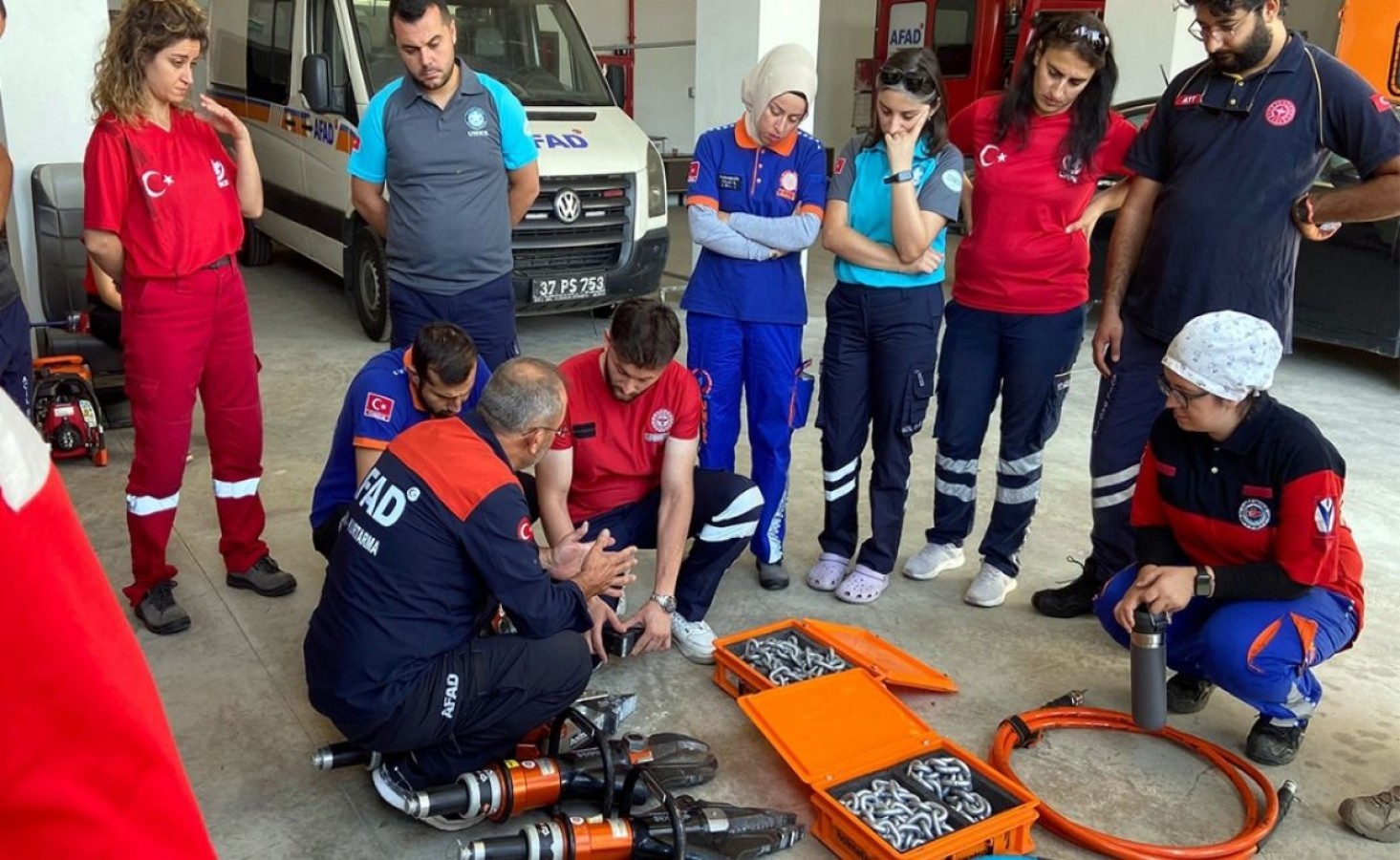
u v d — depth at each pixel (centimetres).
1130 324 333
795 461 493
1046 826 253
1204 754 279
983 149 334
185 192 306
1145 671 263
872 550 366
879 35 1298
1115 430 338
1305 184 302
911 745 265
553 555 271
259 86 792
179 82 299
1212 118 306
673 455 310
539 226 620
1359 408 585
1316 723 298
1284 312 316
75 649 71
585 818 233
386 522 228
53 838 72
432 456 232
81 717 72
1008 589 366
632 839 222
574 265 646
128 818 74
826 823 245
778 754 269
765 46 561
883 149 335
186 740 276
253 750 273
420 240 349
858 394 355
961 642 339
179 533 396
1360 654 335
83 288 513
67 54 524
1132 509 296
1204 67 312
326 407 540
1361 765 280
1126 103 777
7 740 70
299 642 325
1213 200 305
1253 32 289
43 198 500
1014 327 338
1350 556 282
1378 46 745
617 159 645
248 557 354
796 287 354
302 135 722
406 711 229
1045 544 412
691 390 308
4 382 325
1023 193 327
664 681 314
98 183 295
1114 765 280
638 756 256
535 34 707
